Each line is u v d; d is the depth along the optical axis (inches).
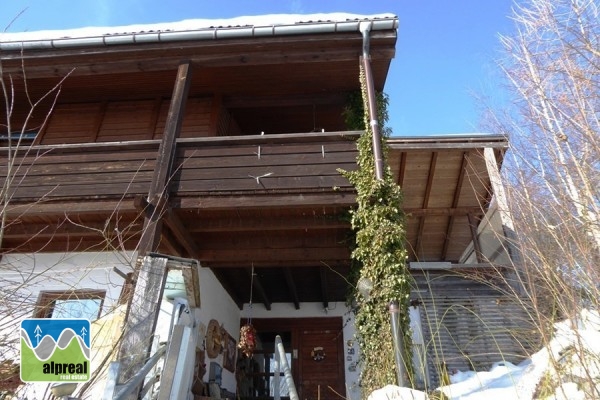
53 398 123.5
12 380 125.3
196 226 251.3
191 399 249.8
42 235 252.8
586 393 93.0
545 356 118.0
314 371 374.9
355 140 242.8
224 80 307.7
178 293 214.2
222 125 327.3
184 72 262.5
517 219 139.8
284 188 231.9
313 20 256.1
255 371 416.8
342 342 382.9
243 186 233.6
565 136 194.9
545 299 112.4
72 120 335.0
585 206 139.8
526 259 114.5
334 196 229.8
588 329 107.6
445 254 468.4
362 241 220.8
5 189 122.9
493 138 311.4
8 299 131.3
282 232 271.7
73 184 242.7
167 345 162.1
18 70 271.6
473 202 384.2
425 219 409.1
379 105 296.4
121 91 327.3
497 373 181.3
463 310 264.5
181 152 244.2
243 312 396.8
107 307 182.9
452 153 332.8
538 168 203.2
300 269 323.9
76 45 263.3
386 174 231.0
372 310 208.4
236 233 273.6
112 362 112.0
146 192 236.4
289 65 289.7
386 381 187.5
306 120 354.3
